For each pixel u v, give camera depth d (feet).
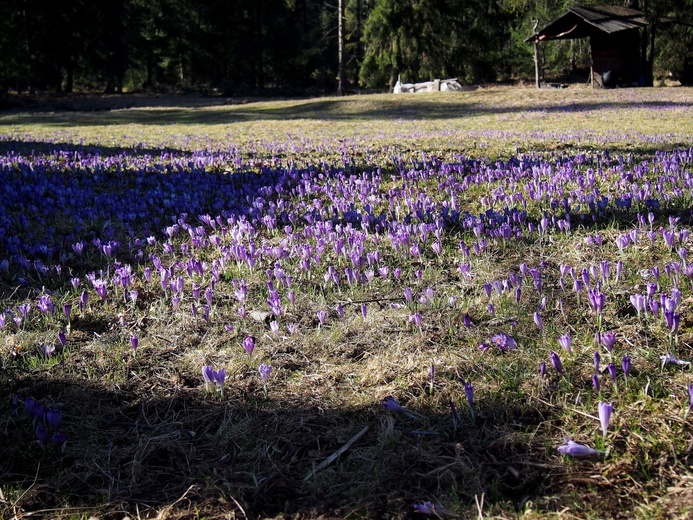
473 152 33.91
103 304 13.75
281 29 209.56
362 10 194.80
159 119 87.45
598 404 8.08
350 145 39.83
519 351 10.52
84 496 7.95
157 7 195.83
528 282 13.44
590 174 22.13
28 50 176.45
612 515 6.89
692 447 7.80
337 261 15.67
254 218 20.35
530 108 75.00
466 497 7.39
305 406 9.57
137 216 21.15
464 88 121.90
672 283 12.66
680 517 6.66
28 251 17.28
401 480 7.80
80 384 10.39
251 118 83.05
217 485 7.99
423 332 11.49
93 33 193.26
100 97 168.14
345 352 11.10
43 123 83.20
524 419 8.77
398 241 15.90
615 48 111.45
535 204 20.31
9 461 8.59
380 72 153.79
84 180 28.22
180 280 13.51
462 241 15.71
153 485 8.11
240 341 11.70
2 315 12.26
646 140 35.35
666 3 131.44
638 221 17.37
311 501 7.63
